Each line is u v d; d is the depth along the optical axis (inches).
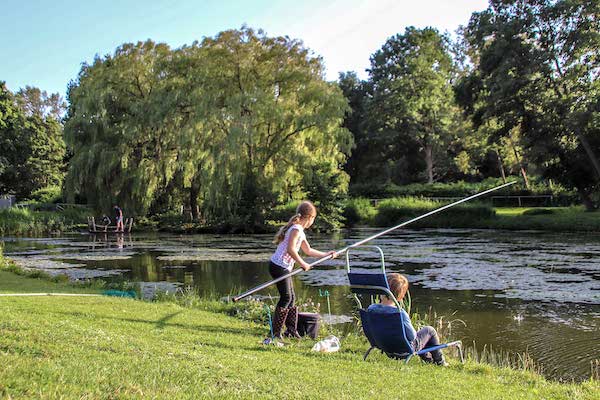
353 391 181.8
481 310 453.4
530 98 1395.2
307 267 269.1
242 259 819.4
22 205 1968.5
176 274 666.8
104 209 1520.7
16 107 2397.9
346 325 382.0
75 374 161.9
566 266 684.7
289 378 190.7
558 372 301.7
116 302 380.5
